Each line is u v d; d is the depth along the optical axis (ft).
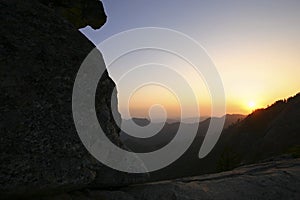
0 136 14.30
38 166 14.96
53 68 18.42
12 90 15.81
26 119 15.64
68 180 16.01
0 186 13.26
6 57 16.52
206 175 31.48
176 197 21.74
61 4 35.86
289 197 25.00
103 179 20.10
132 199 20.33
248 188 26.05
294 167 35.86
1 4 18.95
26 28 18.92
